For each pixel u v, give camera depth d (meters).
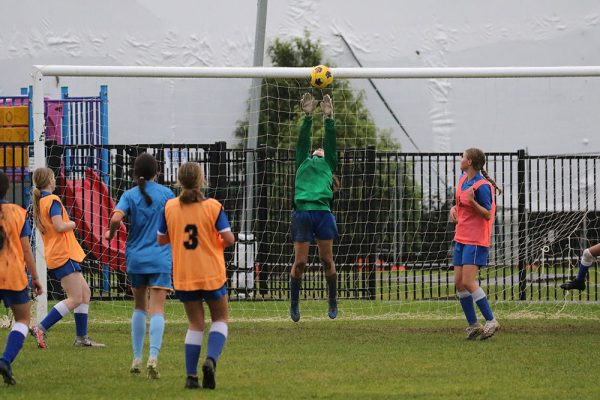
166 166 64.12
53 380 28.44
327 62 93.56
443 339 39.22
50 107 65.50
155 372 28.61
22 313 27.53
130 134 89.38
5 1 93.44
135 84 91.00
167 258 29.39
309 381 28.33
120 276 56.47
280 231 59.03
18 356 33.59
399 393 26.20
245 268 55.34
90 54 93.44
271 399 25.05
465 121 90.50
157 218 29.48
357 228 58.31
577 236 62.41
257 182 57.38
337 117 84.75
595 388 27.11
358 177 57.78
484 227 38.69
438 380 28.55
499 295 59.53
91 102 65.94
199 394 25.70
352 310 51.44
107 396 25.52
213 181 56.28
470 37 94.38
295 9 94.25
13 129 61.03
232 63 94.00
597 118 89.75
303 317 48.25
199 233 26.11
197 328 26.78
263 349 36.06
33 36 93.19
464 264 38.69
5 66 93.19
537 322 45.75
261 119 87.56
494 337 39.75
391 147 87.94
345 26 94.25
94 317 47.72
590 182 84.69
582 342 38.03
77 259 35.69
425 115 90.50
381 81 90.81
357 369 30.83
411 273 75.94
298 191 39.06
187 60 93.94
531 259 55.56
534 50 93.88
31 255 27.73
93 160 62.50
